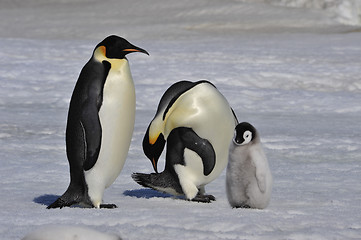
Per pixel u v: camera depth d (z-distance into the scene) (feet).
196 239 58.70
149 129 84.89
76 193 76.02
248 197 73.92
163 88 218.59
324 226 65.16
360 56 305.53
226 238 59.16
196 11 552.00
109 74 74.18
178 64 272.92
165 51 318.45
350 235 61.11
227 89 222.28
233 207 76.02
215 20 513.04
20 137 141.69
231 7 565.94
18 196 83.56
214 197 84.12
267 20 513.86
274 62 290.56
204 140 81.20
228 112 82.94
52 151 126.21
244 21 509.35
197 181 82.53
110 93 73.87
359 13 556.92
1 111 179.32
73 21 514.68
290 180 99.19
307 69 264.52
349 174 104.63
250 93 217.15
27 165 109.60
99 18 529.04
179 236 59.62
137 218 67.72
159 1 593.01
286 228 64.44
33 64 263.90
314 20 520.01
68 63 272.10
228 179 74.64
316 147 132.46
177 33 444.14
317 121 173.37
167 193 87.76
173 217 68.54
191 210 73.61
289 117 180.65
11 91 212.02
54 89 218.79
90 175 74.95
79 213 70.90
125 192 89.61
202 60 291.99
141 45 353.72
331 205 78.59
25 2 610.24
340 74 254.88
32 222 65.92
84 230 44.39
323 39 396.37
